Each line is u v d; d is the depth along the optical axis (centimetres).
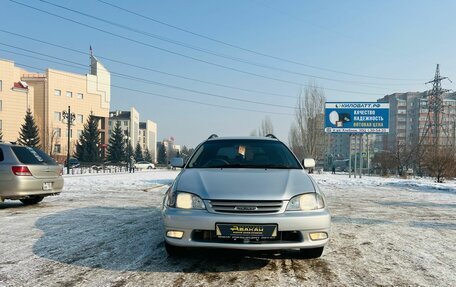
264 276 361
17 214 740
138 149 9806
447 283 350
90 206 880
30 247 468
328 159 7312
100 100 7444
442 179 2509
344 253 456
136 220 679
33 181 802
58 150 6681
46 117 6544
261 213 362
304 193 383
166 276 358
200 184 393
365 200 1128
